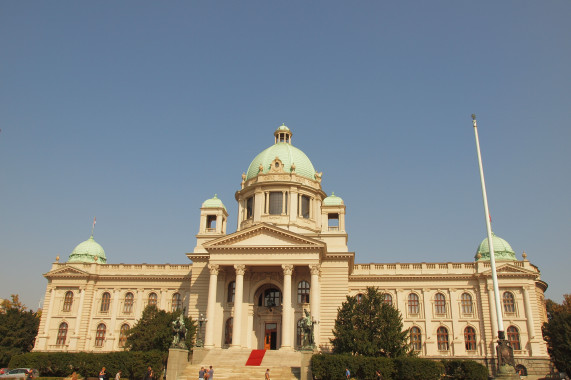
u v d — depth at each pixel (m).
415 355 60.56
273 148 96.19
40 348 86.75
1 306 107.88
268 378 53.00
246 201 92.31
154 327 67.94
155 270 93.12
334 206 84.19
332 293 75.12
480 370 55.88
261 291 78.88
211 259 73.62
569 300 108.25
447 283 87.06
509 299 83.75
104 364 59.78
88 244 97.81
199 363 63.22
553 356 71.00
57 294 90.94
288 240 72.94
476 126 48.56
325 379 54.78
